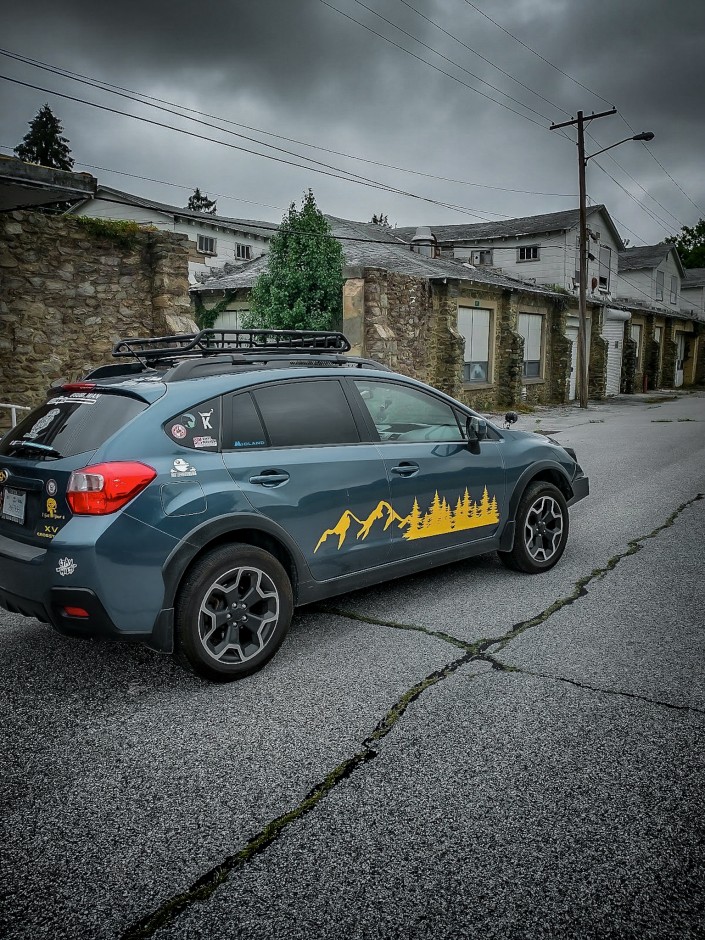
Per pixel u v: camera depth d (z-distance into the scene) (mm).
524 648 3746
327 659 3654
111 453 3125
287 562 3729
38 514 3238
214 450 3414
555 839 2236
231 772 2646
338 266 16219
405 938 1865
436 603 4473
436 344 18281
